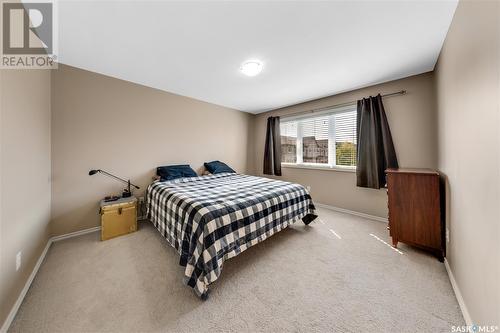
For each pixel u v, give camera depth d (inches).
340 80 108.8
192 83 113.8
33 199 64.5
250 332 44.1
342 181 132.4
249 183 111.8
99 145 100.7
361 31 67.1
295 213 94.5
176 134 132.8
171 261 72.7
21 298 51.9
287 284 60.1
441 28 65.2
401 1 54.2
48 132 83.0
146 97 117.6
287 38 71.0
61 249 80.7
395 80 107.8
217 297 54.8
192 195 80.5
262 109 175.5
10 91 49.0
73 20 60.7
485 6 38.4
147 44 74.4
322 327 45.2
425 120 98.7
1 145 44.0
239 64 90.5
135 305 51.6
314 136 148.7
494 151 34.7
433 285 58.9
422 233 75.9
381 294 55.4
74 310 49.5
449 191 66.3
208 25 63.7
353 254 77.5
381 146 111.9
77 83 93.4
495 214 34.0
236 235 65.3
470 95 46.3
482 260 38.9
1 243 43.4
